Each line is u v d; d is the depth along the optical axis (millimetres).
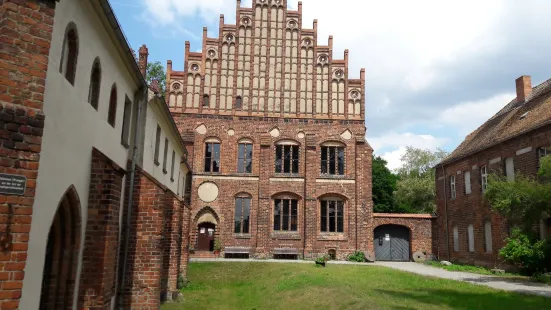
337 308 13359
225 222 33094
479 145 30984
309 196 33438
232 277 23969
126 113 14070
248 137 34219
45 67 6895
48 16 7020
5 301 6039
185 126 33875
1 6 6629
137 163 14195
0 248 6066
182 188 27828
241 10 35750
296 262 29531
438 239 35562
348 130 34750
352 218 33562
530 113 27562
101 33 10359
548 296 15414
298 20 35906
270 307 15516
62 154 8289
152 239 13281
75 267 9367
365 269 25328
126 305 12758
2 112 6312
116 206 10406
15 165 6332
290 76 35281
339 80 35406
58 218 9203
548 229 23328
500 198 21109
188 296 18547
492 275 24016
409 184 58688
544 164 19938
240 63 35188
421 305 13180
